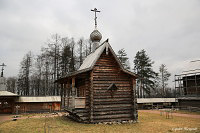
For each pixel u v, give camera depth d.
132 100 17.92
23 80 52.06
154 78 58.00
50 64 47.62
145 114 26.70
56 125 15.60
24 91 51.56
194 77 38.78
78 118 17.69
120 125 15.92
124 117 17.47
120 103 17.61
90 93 16.53
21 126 15.73
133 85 18.20
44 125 15.66
